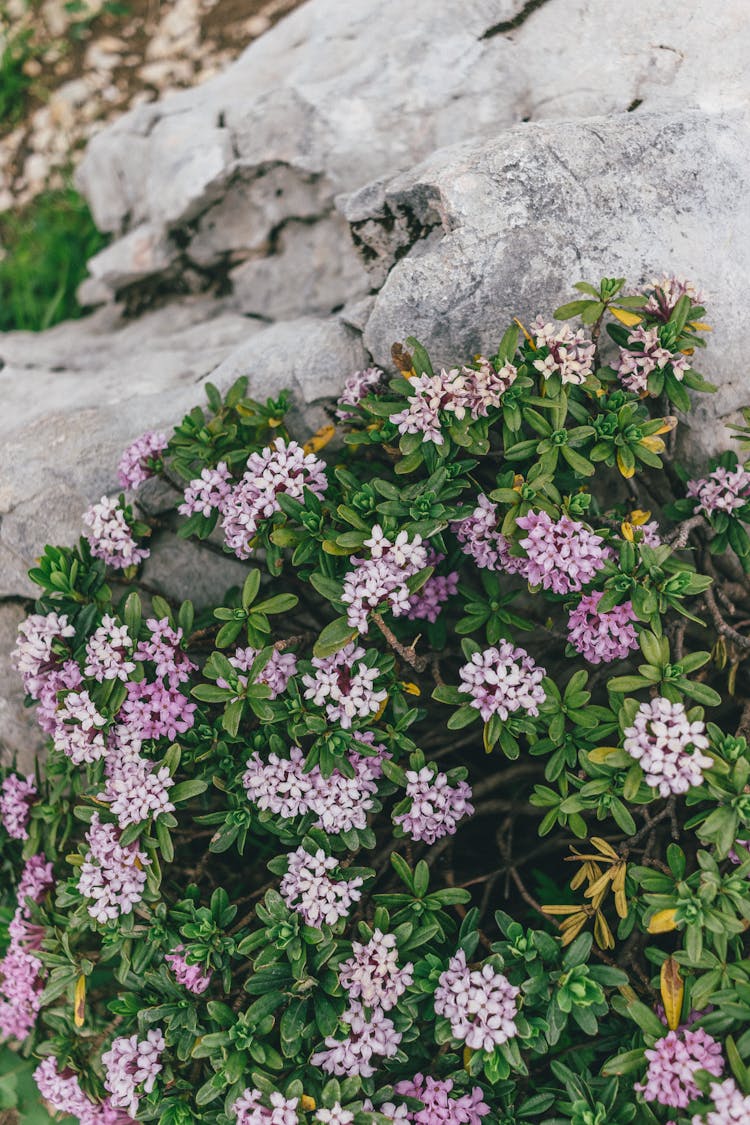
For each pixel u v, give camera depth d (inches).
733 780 22.0
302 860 23.4
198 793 24.0
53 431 29.9
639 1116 22.2
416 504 23.9
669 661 24.2
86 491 28.6
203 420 27.2
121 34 45.6
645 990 24.0
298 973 22.8
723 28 27.6
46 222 41.4
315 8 34.4
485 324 26.1
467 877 28.2
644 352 24.6
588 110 28.6
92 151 37.7
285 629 27.9
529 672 23.5
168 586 28.8
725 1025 21.6
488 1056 22.2
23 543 29.0
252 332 33.8
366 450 27.0
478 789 27.6
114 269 35.9
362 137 31.4
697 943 21.6
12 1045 28.3
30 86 45.0
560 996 22.1
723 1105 20.8
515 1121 22.9
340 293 33.1
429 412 24.1
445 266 25.8
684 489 26.8
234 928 24.8
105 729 24.5
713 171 26.3
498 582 26.8
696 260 26.1
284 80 33.3
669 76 27.9
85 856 24.3
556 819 23.7
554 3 29.6
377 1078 23.7
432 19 31.1
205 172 33.4
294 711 23.8
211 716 25.9
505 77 30.0
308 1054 23.1
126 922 23.9
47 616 25.6
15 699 29.5
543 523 23.2
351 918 24.9
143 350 34.5
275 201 33.4
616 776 23.0
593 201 26.0
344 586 23.4
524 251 25.8
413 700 27.1
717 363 26.1
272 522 24.6
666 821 26.2
